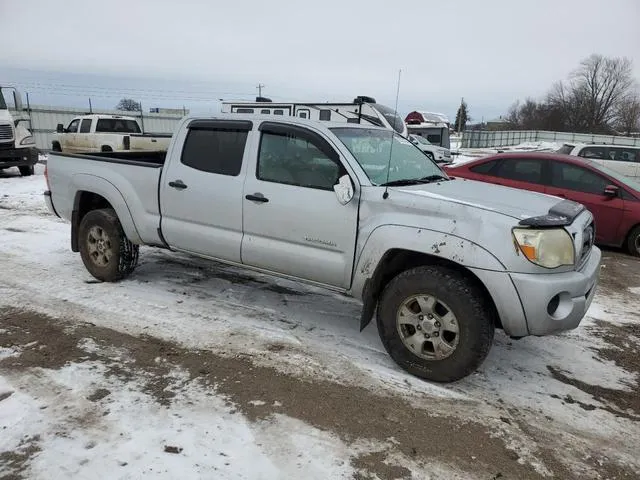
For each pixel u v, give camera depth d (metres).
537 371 3.92
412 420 3.19
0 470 2.61
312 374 3.70
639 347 4.45
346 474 2.69
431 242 3.48
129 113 29.70
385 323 3.76
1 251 6.63
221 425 3.05
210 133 4.62
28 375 3.54
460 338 3.45
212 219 4.55
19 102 14.48
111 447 2.81
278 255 4.21
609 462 2.89
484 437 3.06
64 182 5.60
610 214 7.92
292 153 4.15
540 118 91.38
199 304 4.95
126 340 4.12
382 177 4.04
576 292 3.42
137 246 5.49
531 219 3.36
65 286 5.32
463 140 51.84
